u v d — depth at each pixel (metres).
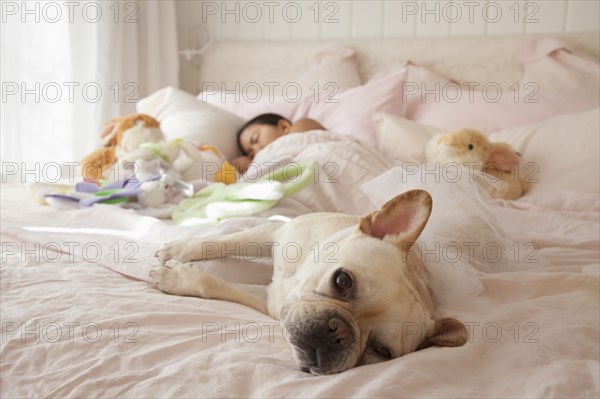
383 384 0.82
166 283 1.29
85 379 0.87
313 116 3.12
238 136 3.03
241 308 1.24
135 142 2.48
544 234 1.84
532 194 2.34
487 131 2.80
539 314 1.14
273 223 1.46
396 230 1.14
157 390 0.84
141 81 3.78
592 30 3.23
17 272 1.33
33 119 3.08
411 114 3.09
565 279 1.32
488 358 0.97
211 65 3.77
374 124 2.83
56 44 3.19
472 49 3.31
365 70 3.51
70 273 1.35
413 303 1.03
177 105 3.17
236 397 0.83
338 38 3.63
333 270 1.04
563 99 2.84
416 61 3.41
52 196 2.10
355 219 1.33
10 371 0.89
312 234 1.29
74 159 3.29
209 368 0.89
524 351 0.96
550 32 3.30
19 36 2.99
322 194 1.96
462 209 1.51
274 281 1.30
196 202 2.08
